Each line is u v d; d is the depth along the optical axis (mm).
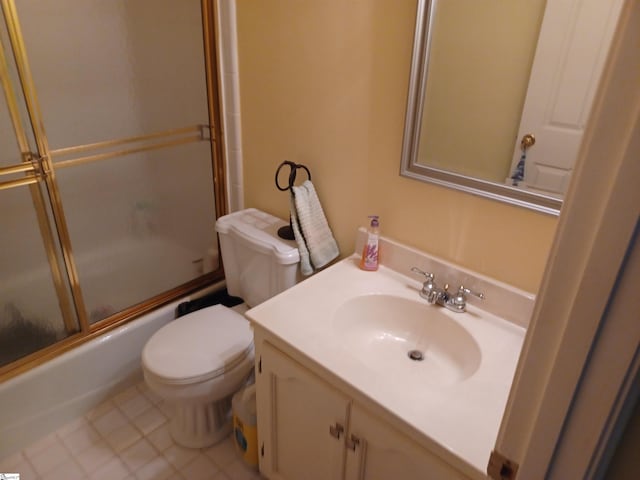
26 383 1788
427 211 1510
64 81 1703
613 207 441
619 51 416
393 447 1106
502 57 1205
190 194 2223
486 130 1292
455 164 1387
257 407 1539
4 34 1497
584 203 468
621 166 428
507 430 628
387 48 1431
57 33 1639
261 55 1814
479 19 1212
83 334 1953
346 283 1558
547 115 1176
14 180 1632
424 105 1388
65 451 1837
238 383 1726
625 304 459
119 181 1971
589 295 479
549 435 566
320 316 1384
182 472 1768
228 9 1826
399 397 1097
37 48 1604
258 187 2096
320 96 1674
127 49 1833
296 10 1626
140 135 1965
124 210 2021
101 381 2033
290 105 1793
